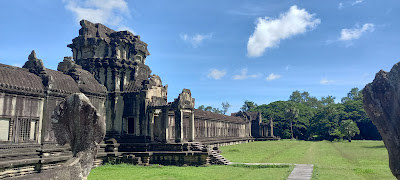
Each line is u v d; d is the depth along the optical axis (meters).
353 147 50.38
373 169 22.36
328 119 90.44
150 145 28.98
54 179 6.75
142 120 29.81
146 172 21.91
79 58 32.06
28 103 20.61
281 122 98.94
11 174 17.64
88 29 31.73
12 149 19.11
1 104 18.69
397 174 6.55
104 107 28.09
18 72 21.25
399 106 6.52
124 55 32.31
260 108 111.69
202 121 46.84
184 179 18.69
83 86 25.83
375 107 6.97
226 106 135.38
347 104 98.06
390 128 6.73
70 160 8.11
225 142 57.25
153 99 31.25
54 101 22.59
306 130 98.00
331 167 23.77
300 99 144.00
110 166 25.45
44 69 22.97
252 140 79.50
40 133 21.38
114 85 30.67
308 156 34.84
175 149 28.33
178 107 29.44
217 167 25.22
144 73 34.25
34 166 19.59
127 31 32.69
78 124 8.62
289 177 19.14
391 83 6.80
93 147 8.56
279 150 45.00
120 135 29.95
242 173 21.27
